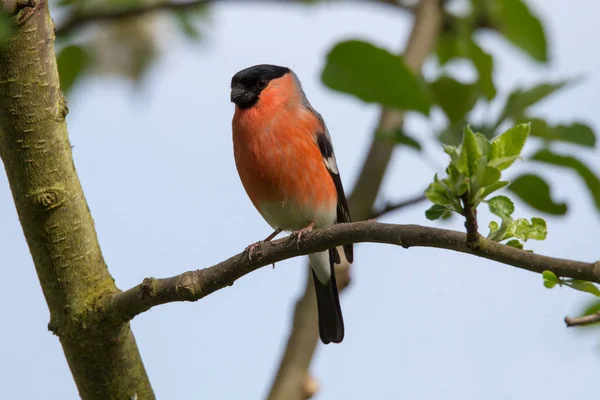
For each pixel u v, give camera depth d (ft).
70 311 25.76
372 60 35.65
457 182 20.51
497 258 20.52
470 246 20.80
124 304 25.21
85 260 25.67
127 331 26.22
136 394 26.94
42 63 23.85
